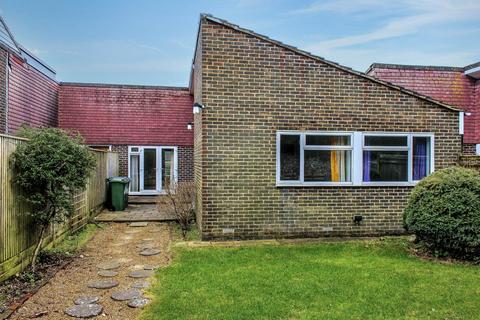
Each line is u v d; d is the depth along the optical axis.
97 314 4.75
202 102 9.00
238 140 9.12
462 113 10.02
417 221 7.51
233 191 9.12
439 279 6.05
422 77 15.80
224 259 7.22
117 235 9.80
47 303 5.08
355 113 9.59
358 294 5.38
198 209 10.24
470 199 7.13
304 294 5.37
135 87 18.44
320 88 9.43
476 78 16.08
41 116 15.55
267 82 9.21
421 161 9.93
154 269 6.70
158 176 18.45
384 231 9.70
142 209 14.34
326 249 8.05
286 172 9.34
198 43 10.52
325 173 9.50
